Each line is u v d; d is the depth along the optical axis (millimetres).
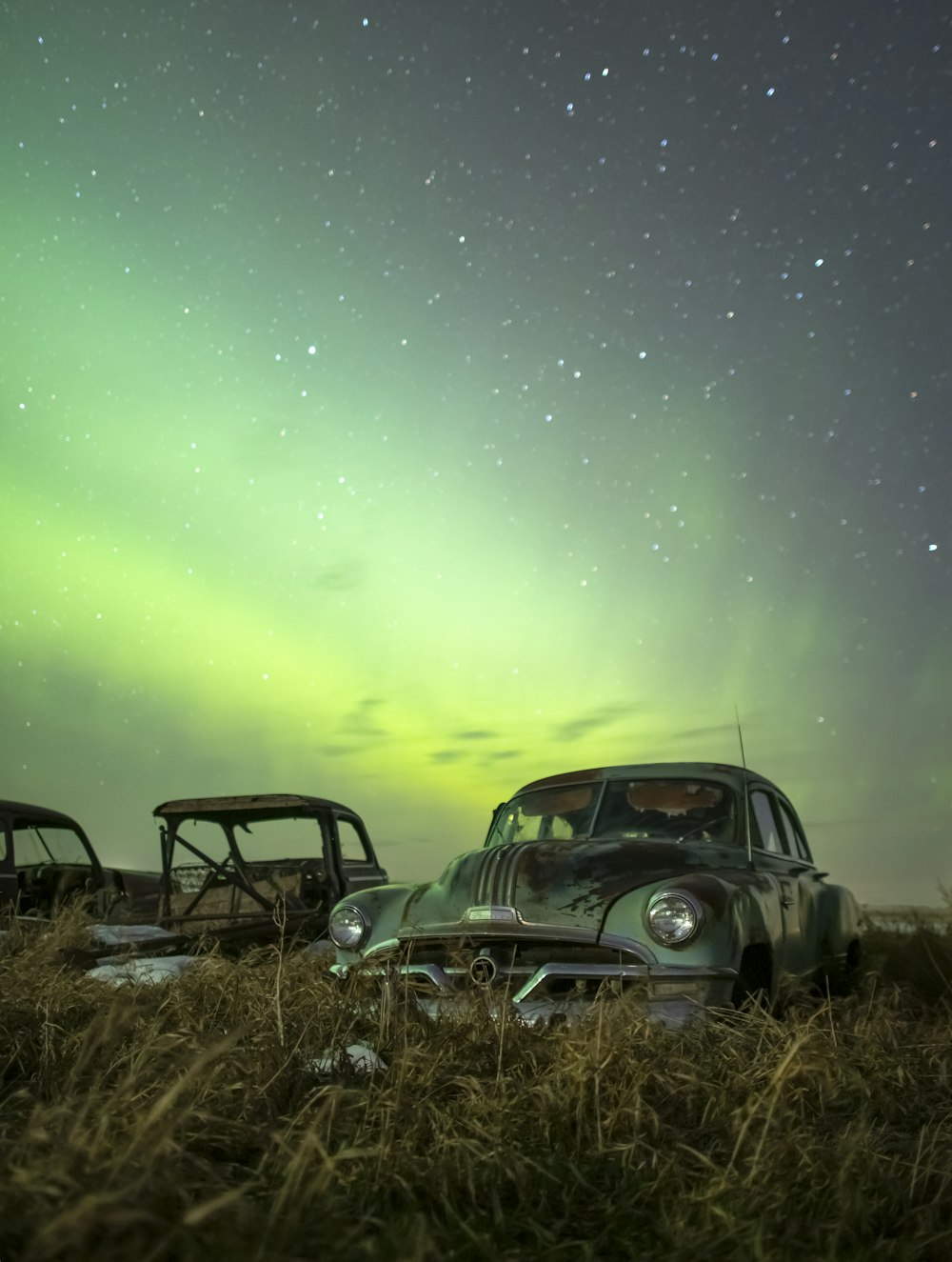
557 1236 2410
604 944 4551
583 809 6121
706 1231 2336
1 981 4641
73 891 8742
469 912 4840
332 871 8195
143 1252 1859
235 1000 4309
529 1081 3303
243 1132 2756
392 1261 2055
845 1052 3637
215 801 8125
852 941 6625
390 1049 3781
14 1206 2004
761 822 5996
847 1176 2666
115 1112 2537
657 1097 3182
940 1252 2412
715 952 4438
